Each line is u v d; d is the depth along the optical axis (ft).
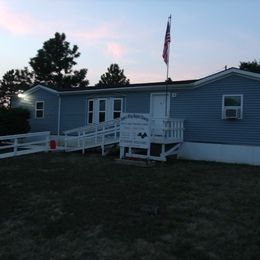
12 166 44.96
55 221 23.93
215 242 19.92
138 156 49.08
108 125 59.31
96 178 37.11
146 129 48.14
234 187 33.42
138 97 62.64
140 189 32.32
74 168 43.21
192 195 30.35
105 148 58.90
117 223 23.22
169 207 26.68
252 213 25.13
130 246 19.66
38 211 26.17
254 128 50.85
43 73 150.61
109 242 20.30
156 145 56.08
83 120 71.15
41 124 79.05
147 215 24.79
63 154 57.11
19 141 78.18
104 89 66.13
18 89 164.04
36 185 34.04
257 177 38.65
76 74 152.56
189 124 56.54
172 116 58.34
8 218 25.02
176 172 41.24
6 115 75.66
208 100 54.90
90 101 70.28
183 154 56.18
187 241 20.03
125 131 49.65
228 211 25.64
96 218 24.27
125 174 39.42
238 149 51.70
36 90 80.07
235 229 21.93
